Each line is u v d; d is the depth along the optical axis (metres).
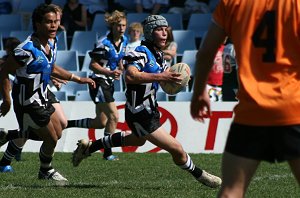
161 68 25.69
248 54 15.30
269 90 15.05
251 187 26.75
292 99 14.95
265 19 15.27
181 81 24.88
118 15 35.62
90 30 58.38
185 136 39.38
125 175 30.23
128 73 24.73
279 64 15.12
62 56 51.19
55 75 28.52
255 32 15.31
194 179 29.14
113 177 29.59
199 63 15.36
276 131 14.97
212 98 44.78
